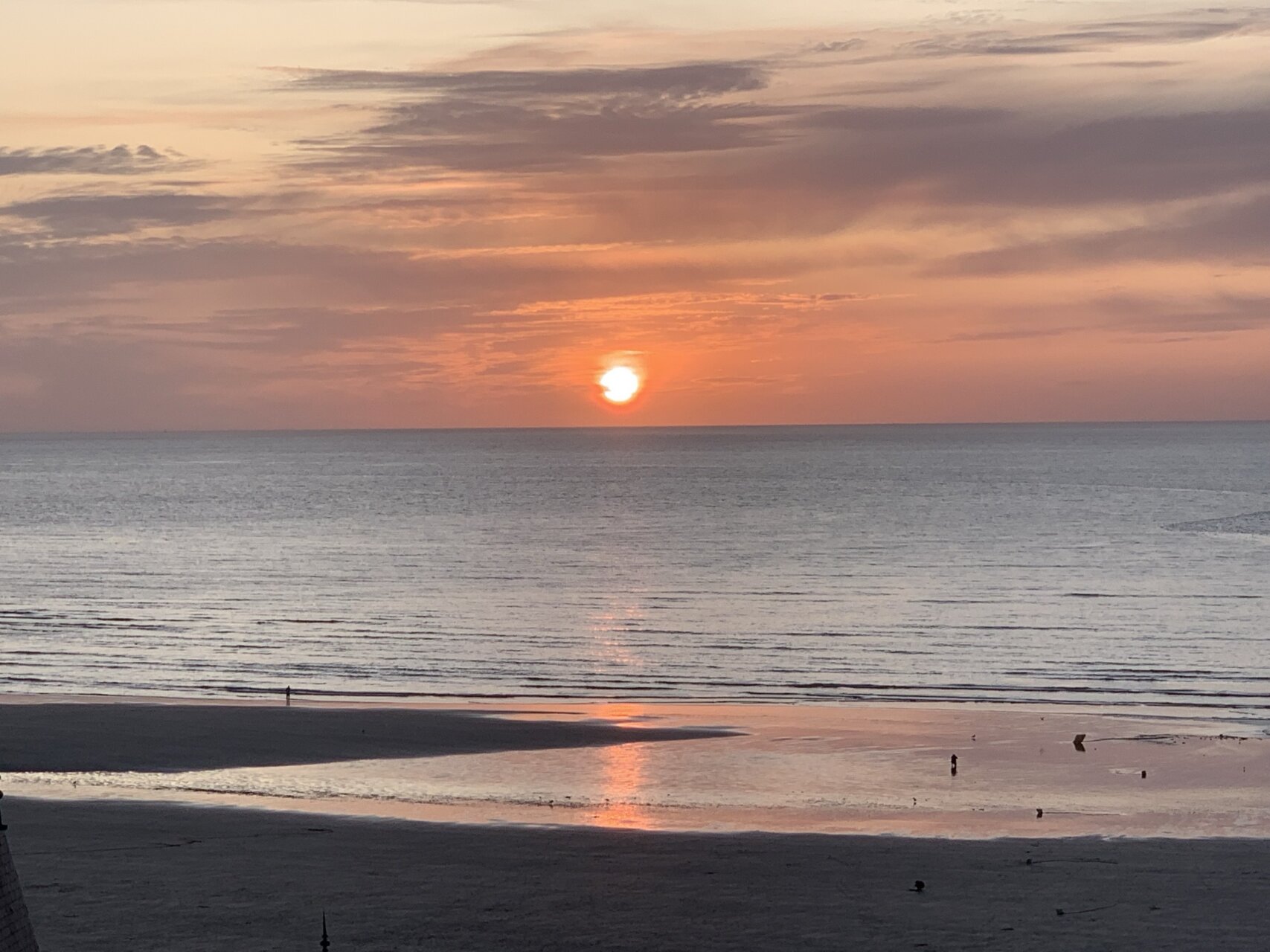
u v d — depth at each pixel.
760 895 30.47
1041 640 76.38
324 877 31.48
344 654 72.88
